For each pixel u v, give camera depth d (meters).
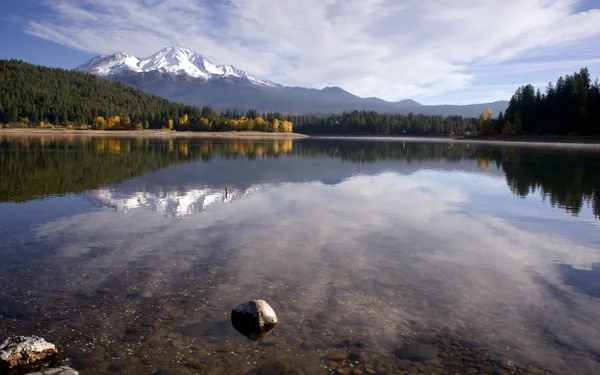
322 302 8.25
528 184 27.36
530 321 7.67
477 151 69.50
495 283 9.54
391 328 7.28
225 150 63.66
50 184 23.64
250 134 177.38
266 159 47.16
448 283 9.47
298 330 7.14
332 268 10.27
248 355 6.36
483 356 6.47
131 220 15.15
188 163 39.72
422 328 7.31
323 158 50.47
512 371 6.11
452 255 11.63
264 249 11.72
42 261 10.46
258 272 9.85
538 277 10.01
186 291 8.66
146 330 7.03
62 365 6.01
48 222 14.65
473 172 35.22
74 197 19.69
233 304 8.08
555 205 19.77
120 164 36.28
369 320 7.54
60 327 7.09
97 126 163.38
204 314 7.64
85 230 13.59
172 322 7.32
